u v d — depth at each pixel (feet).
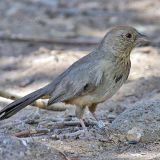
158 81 54.19
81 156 36.24
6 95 48.34
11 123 43.42
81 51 66.80
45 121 43.83
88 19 80.53
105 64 39.70
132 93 51.75
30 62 63.62
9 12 82.94
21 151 34.50
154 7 85.66
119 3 88.69
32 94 40.52
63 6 86.79
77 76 39.83
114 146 38.22
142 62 60.80
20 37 71.92
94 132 39.68
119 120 40.52
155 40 68.49
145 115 40.27
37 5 86.53
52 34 73.82
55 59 62.85
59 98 40.22
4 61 64.95
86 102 40.09
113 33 40.29
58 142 38.24
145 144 38.55
